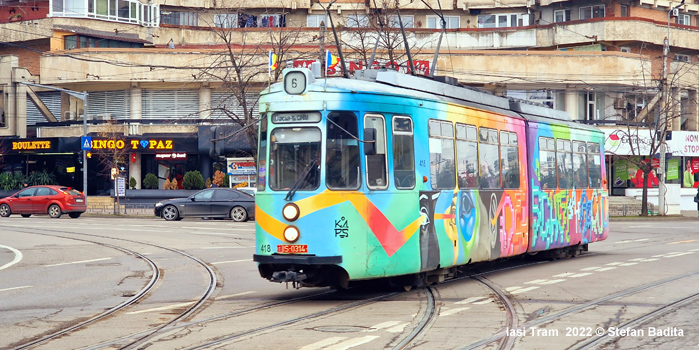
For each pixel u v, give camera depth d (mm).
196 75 44312
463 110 14820
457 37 50656
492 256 15570
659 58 46500
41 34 48188
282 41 41969
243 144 43531
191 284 15031
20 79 48000
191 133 44875
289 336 9422
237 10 52125
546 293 13086
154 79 44562
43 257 20281
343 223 11922
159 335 9695
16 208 37688
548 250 19391
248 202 34344
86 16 48906
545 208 18266
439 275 14219
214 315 11227
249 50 44281
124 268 17781
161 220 35688
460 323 10250
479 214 15094
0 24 49469
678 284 14070
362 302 12234
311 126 12109
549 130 18797
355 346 8789
